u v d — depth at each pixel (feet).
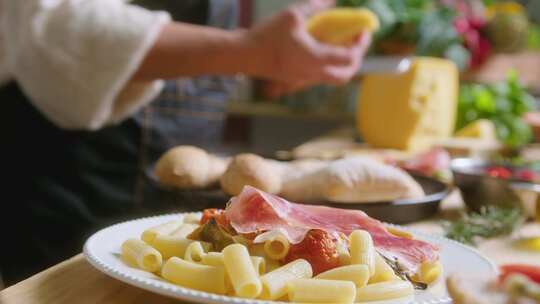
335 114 9.53
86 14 3.87
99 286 1.87
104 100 3.97
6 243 4.73
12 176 4.67
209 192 2.93
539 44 7.09
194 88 5.45
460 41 6.12
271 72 4.22
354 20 4.38
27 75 3.95
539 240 2.62
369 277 1.72
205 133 5.64
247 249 1.78
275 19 4.12
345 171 2.75
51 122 4.61
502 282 1.22
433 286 1.80
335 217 1.93
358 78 6.09
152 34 3.92
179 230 1.98
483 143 5.31
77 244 4.83
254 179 2.72
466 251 2.05
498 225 2.65
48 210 4.74
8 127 4.58
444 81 5.65
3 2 4.03
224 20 5.67
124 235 2.03
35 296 1.78
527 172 3.22
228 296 1.66
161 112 5.24
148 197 4.95
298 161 3.62
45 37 3.87
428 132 5.59
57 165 4.71
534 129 6.36
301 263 1.71
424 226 2.79
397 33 5.64
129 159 4.99
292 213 1.85
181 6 5.30
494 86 6.43
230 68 4.17
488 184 3.00
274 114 9.69
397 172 2.83
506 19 6.43
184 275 1.68
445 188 3.08
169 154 2.95
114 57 3.86
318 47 4.18
